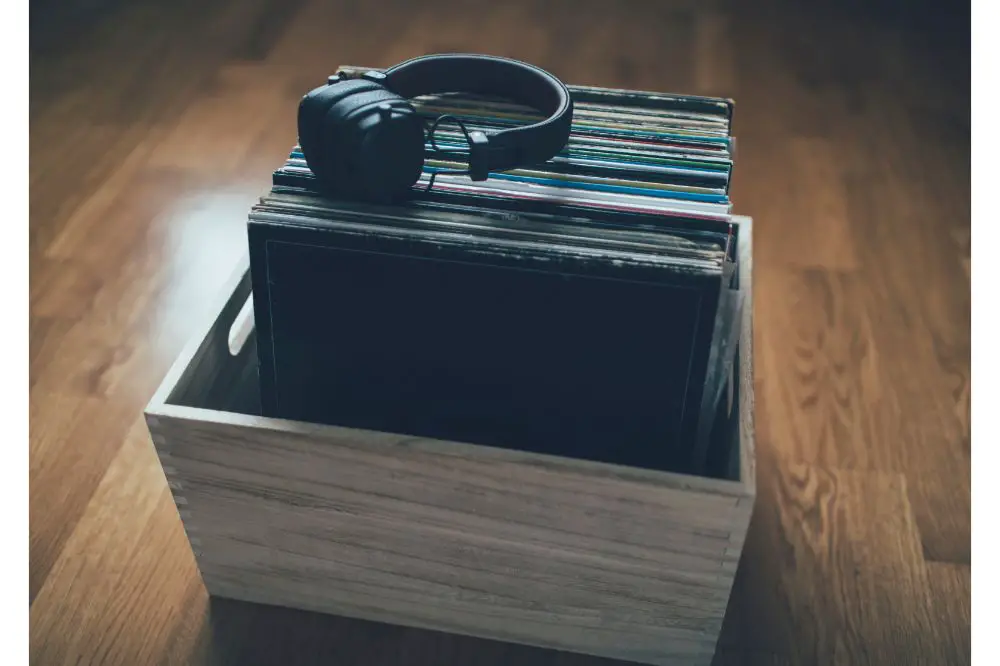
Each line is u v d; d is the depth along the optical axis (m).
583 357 0.90
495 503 0.92
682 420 0.92
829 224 1.65
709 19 2.21
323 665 1.04
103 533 1.16
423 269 0.88
